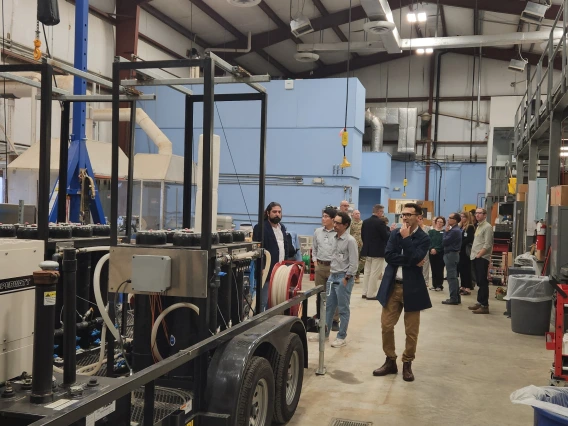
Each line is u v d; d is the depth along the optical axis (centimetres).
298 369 387
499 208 1218
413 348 470
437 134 1944
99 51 1116
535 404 244
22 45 899
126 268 295
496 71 1884
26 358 242
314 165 1240
